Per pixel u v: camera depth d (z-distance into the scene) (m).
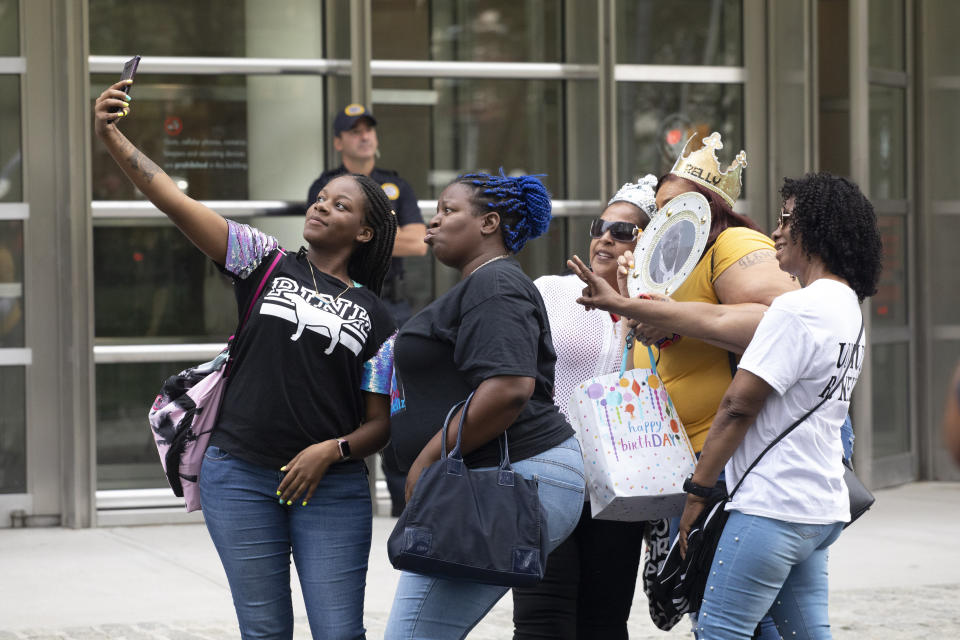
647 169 10.31
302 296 4.25
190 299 9.44
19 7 9.19
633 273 4.70
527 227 4.05
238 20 9.59
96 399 9.24
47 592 7.16
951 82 11.27
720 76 10.40
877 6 11.02
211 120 9.54
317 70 9.66
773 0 10.36
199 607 6.80
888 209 11.02
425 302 9.80
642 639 6.24
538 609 4.73
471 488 3.66
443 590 3.77
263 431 4.19
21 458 9.23
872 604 6.90
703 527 4.12
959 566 7.90
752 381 3.93
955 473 11.24
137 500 9.26
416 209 9.15
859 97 10.28
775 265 4.50
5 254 9.21
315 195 8.88
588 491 4.48
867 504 4.31
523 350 3.71
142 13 9.41
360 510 4.34
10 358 9.20
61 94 9.05
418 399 3.89
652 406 4.46
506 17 10.05
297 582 7.45
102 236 9.30
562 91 10.15
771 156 10.42
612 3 9.91
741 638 3.99
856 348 4.03
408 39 9.88
